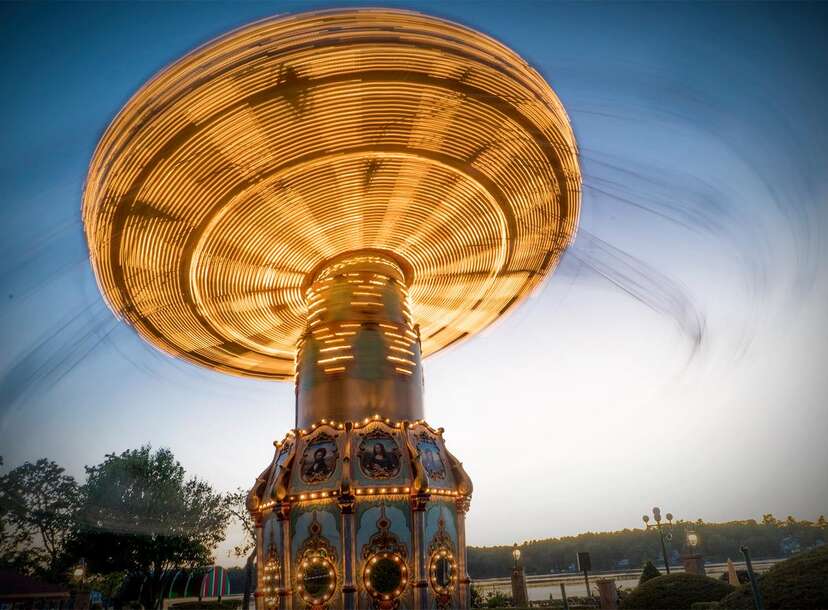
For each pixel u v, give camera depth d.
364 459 14.62
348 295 17.47
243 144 13.85
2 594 35.72
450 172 15.82
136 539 42.12
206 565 45.56
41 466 43.03
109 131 12.73
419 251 18.69
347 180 15.60
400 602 13.53
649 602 17.81
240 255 17.06
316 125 13.89
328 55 12.40
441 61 12.92
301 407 16.75
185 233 15.64
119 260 15.62
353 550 13.70
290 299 19.70
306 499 14.33
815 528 93.94
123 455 44.69
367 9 12.09
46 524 42.50
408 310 18.30
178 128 13.07
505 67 13.38
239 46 12.18
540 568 105.75
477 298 22.08
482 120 14.53
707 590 17.48
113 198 13.90
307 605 13.49
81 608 35.94
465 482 15.43
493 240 18.64
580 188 17.14
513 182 16.48
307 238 17.27
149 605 43.00
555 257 20.16
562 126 15.04
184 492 44.91
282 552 14.14
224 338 21.19
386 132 14.41
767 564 61.81
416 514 14.16
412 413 16.41
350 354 16.50
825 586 12.89
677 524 96.50
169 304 18.28
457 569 14.52
